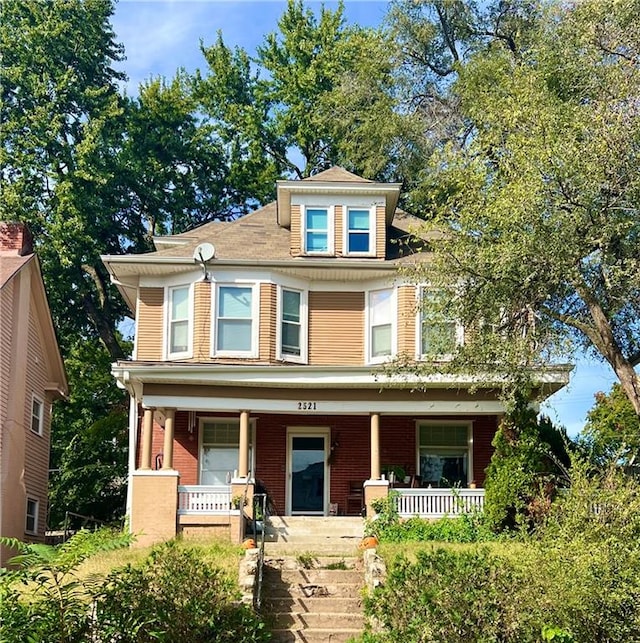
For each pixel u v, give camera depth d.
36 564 10.15
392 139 35.25
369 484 20.94
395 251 25.58
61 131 36.50
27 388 25.34
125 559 17.20
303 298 24.67
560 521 11.82
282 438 24.19
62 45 36.62
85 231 35.69
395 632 11.05
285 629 13.94
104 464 32.56
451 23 36.22
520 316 16.98
